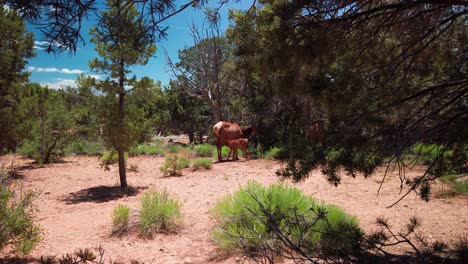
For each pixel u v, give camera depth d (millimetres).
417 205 7457
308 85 3529
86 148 20359
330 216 5047
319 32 3176
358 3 3260
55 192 9703
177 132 53438
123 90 9531
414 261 4102
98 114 9594
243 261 4469
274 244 4359
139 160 17031
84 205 8266
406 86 3920
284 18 3256
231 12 3738
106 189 10047
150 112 34562
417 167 11000
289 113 18812
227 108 25406
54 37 2090
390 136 3344
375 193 8680
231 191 9305
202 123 36875
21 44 12219
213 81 25109
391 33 3982
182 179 11398
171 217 6188
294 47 3213
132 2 2311
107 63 9281
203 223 6488
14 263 4656
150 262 4734
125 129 9633
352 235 3428
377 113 3611
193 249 5207
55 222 6898
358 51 3803
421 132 3303
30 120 13367
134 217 6344
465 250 3891
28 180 11281
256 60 3535
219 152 16047
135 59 9047
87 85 9398
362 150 3453
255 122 20000
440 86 3516
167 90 36344
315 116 9375
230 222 5246
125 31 2389
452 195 8000
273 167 13344
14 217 4785
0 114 11680
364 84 3795
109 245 5484
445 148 3160
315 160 3500
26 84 13508
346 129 3525
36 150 15930
